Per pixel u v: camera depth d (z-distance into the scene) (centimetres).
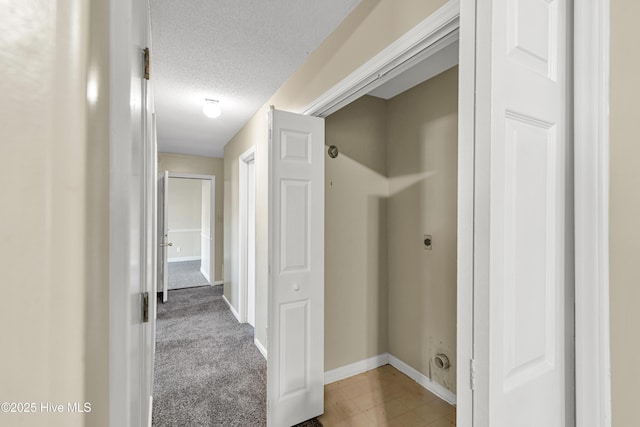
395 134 254
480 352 60
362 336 248
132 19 44
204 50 189
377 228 256
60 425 31
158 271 480
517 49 64
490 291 59
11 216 28
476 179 61
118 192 39
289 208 181
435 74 218
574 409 77
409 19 116
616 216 70
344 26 159
